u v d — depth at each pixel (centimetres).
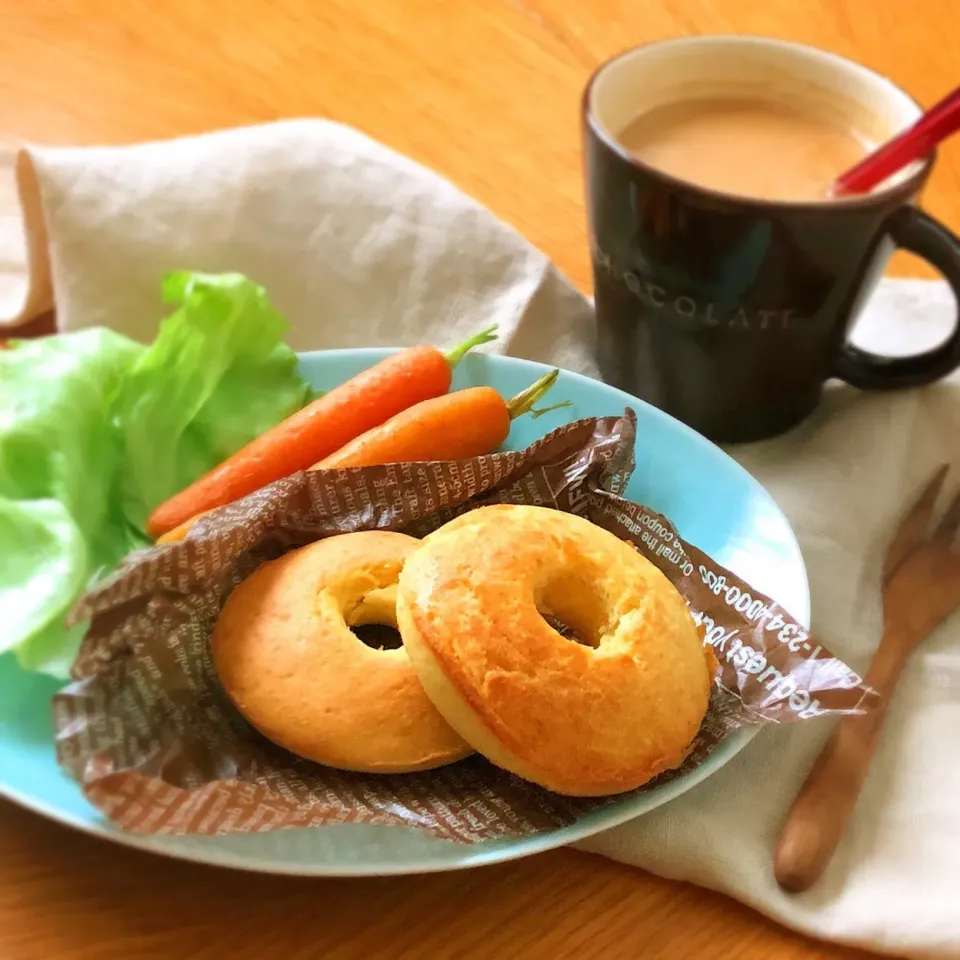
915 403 32
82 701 22
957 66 44
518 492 28
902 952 21
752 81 32
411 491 27
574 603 24
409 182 35
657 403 32
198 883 21
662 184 27
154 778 20
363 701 22
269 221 34
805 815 23
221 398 30
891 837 23
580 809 22
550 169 39
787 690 24
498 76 43
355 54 43
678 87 31
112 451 28
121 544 28
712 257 27
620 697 22
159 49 42
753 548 27
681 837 22
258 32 43
